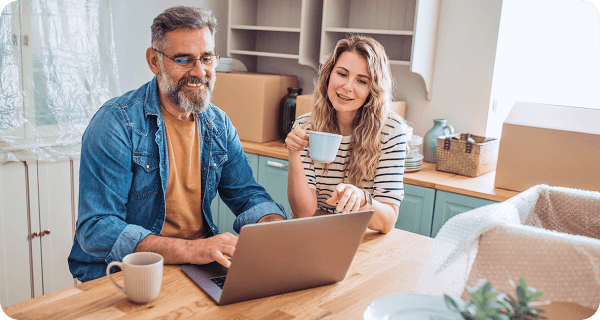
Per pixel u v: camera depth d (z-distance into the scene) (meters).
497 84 2.68
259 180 2.81
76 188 2.53
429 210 2.31
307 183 1.57
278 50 3.30
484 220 0.85
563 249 0.77
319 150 1.23
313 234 0.99
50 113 2.37
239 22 3.19
